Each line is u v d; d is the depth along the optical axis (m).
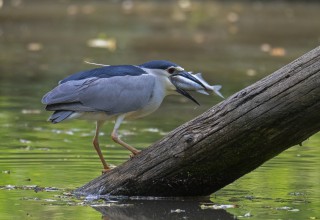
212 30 31.81
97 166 12.77
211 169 10.62
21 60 24.50
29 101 19.05
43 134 15.62
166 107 18.89
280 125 10.15
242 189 11.51
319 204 10.64
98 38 29.19
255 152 10.43
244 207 10.52
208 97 20.16
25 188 11.38
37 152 13.85
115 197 10.93
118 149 14.19
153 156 10.73
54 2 39.94
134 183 10.84
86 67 23.38
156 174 10.72
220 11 37.78
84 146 14.45
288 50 27.17
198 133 10.46
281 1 41.47
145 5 39.84
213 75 22.33
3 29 30.73
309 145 14.66
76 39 28.86
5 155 13.55
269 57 25.81
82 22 33.25
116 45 27.77
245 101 10.23
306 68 9.97
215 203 10.75
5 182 11.70
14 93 19.86
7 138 15.12
